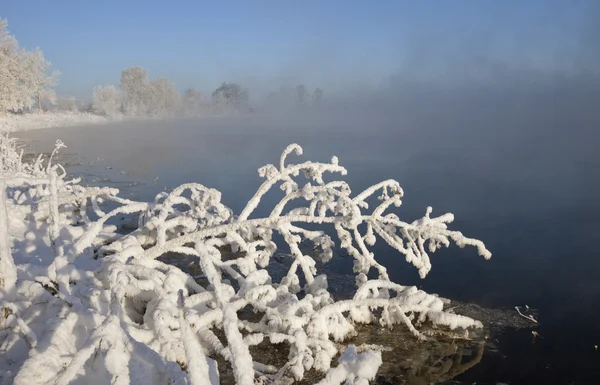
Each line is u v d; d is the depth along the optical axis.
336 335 4.81
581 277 7.09
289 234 6.26
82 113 68.06
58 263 4.62
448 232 5.88
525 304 6.07
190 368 2.58
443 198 12.88
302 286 6.64
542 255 8.12
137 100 76.50
